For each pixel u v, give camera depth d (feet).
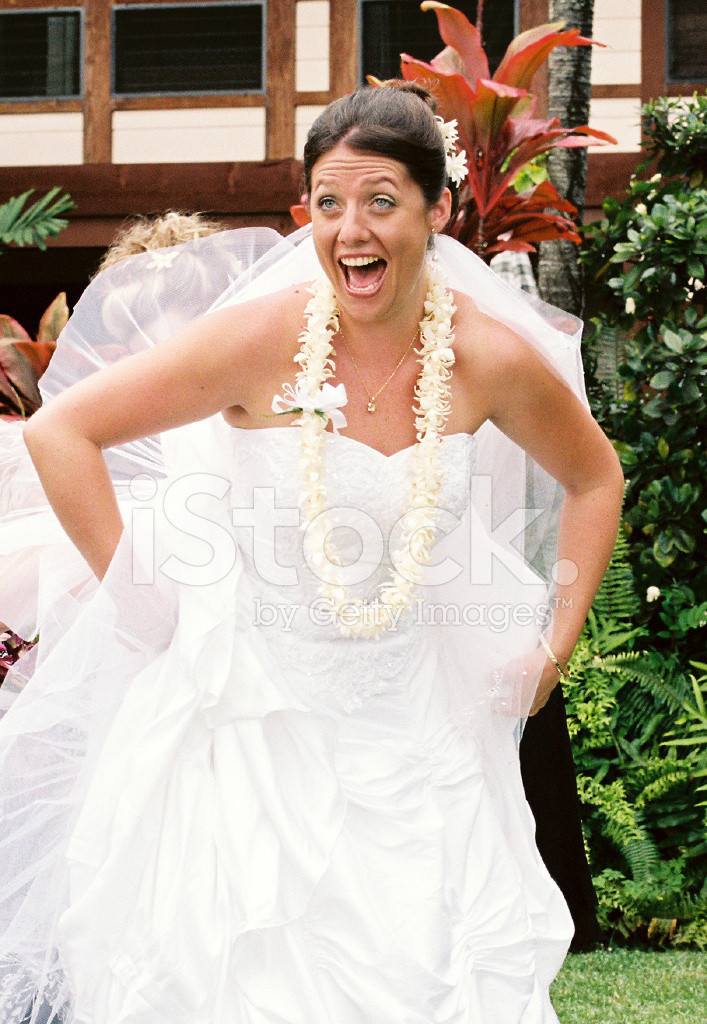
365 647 7.13
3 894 7.30
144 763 6.73
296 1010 6.38
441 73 13.01
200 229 9.00
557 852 11.91
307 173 6.74
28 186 26.30
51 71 26.73
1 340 12.38
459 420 7.41
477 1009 6.66
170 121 26.37
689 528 16.78
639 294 18.58
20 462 8.25
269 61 25.95
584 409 7.86
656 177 20.20
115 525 6.96
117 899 6.57
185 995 6.37
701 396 17.39
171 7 26.25
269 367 6.96
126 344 8.12
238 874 6.53
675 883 14.21
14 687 7.91
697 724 15.46
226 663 6.84
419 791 7.09
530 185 16.19
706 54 24.53
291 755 6.92
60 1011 7.27
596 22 24.75
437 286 7.29
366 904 6.54
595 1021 11.40
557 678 8.16
